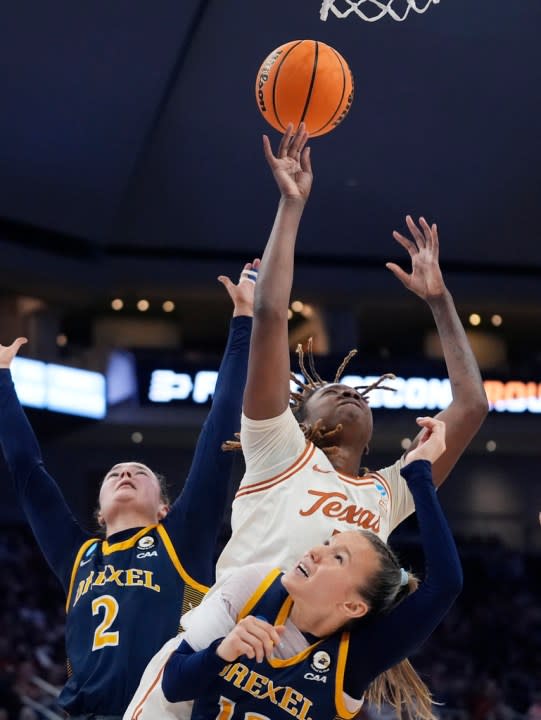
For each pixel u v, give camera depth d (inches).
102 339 788.6
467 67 573.9
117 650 132.6
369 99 585.9
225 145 613.9
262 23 546.3
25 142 558.3
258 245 676.1
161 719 106.3
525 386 730.2
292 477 119.9
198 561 139.9
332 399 129.0
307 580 105.2
